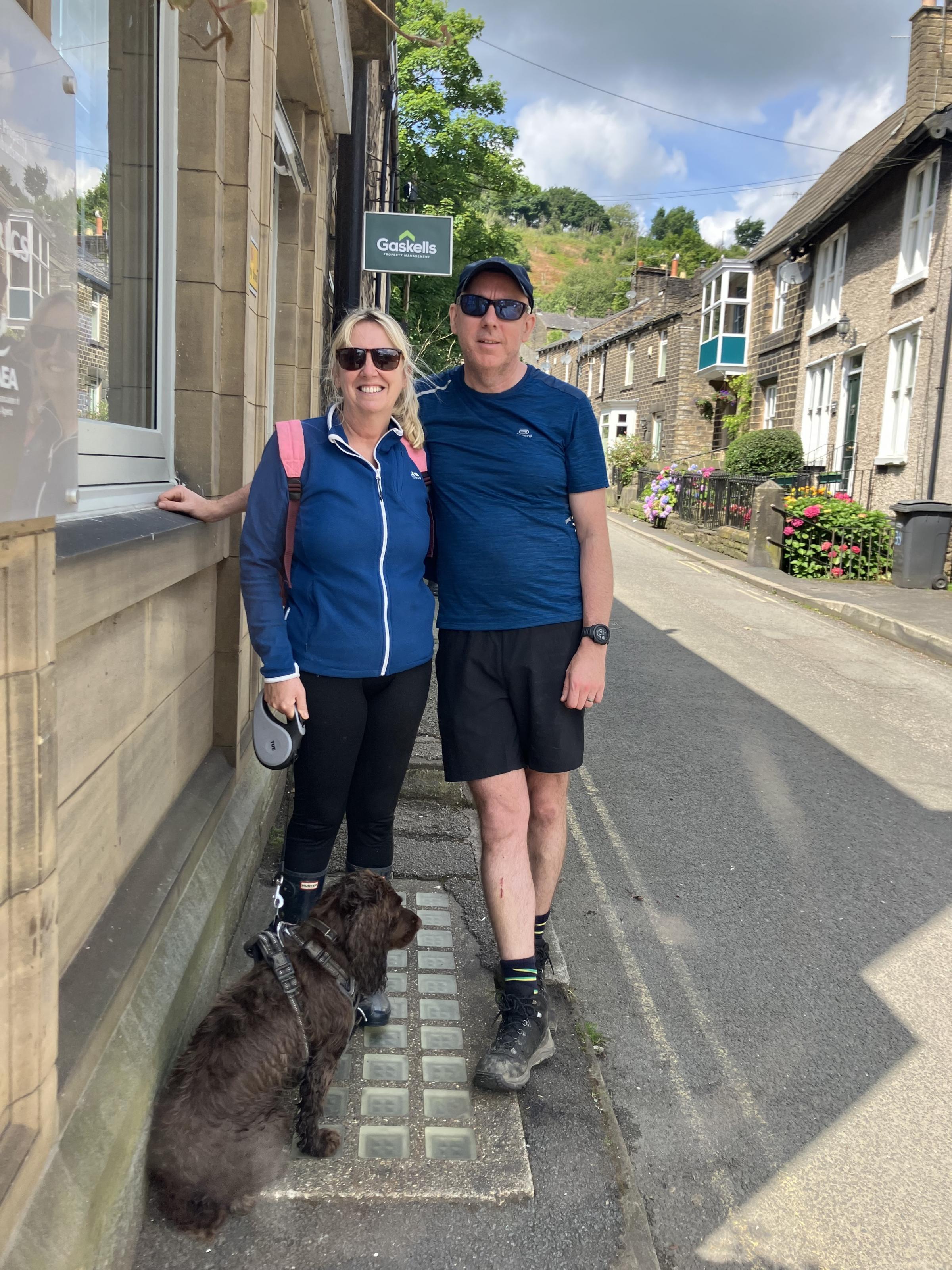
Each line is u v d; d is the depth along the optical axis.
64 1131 1.59
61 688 1.70
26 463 1.20
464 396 2.58
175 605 2.60
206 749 3.15
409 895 3.46
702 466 24.44
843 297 16.92
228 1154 1.90
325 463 2.35
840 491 16.39
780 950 3.48
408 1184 2.10
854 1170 2.39
